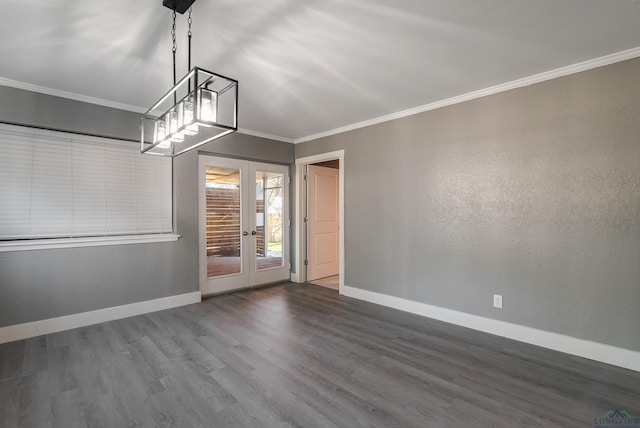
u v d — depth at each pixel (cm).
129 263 355
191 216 404
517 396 204
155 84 294
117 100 335
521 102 288
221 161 446
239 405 194
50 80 285
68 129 316
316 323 334
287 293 455
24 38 216
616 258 244
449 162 337
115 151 350
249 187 481
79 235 327
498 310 304
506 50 238
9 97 286
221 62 253
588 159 255
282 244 525
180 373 231
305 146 504
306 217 529
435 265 349
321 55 243
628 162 238
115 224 349
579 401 199
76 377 225
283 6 185
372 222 410
